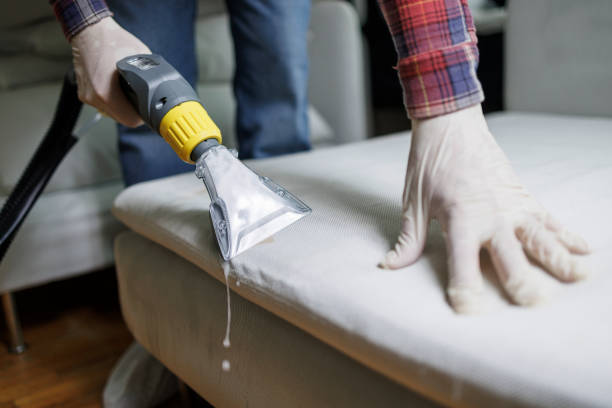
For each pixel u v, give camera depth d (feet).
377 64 6.26
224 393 2.06
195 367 2.24
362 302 1.41
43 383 3.40
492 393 1.11
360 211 2.00
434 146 1.52
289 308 1.59
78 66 2.15
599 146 2.77
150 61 1.93
